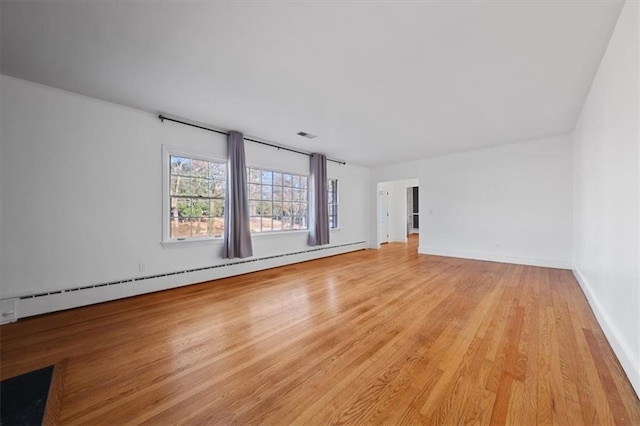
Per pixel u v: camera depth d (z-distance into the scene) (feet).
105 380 5.28
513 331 7.25
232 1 5.14
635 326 5.06
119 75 8.01
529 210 15.74
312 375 5.40
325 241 18.69
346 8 5.33
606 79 6.97
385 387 5.00
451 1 5.16
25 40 6.34
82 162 9.39
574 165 13.78
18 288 8.27
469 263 16.58
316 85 8.64
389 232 28.43
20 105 8.28
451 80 8.35
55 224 8.89
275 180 16.22
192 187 12.39
